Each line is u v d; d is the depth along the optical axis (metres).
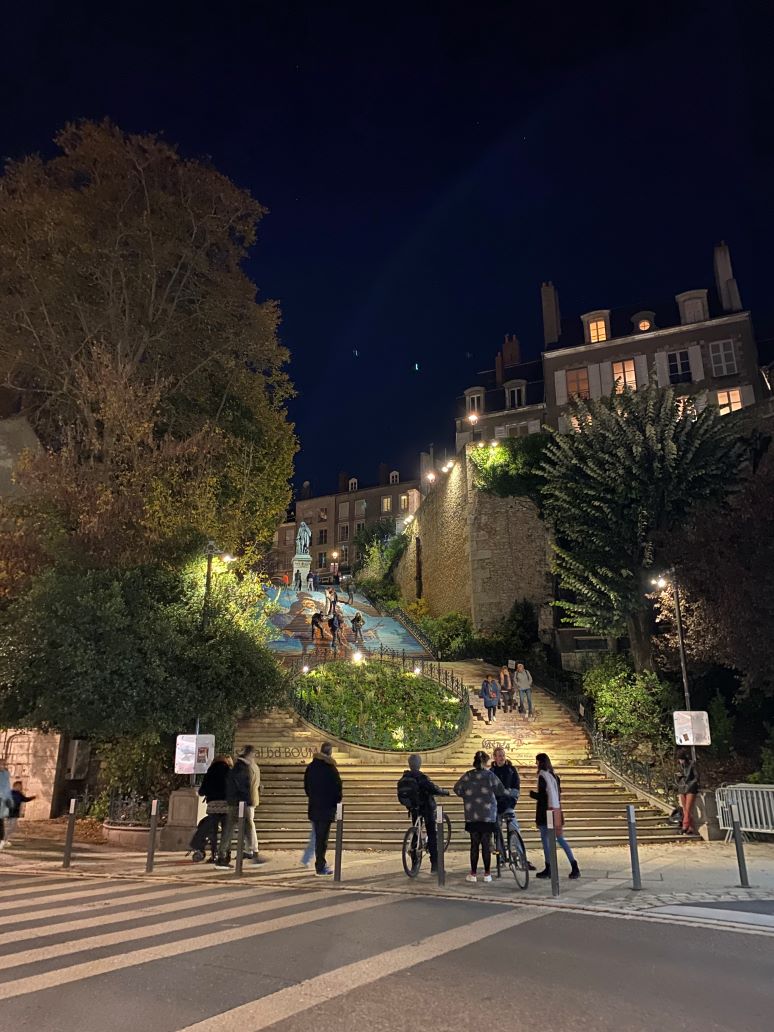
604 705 19.48
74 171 23.30
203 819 10.84
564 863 10.81
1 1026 3.84
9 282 22.78
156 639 13.76
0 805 11.97
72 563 14.45
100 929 6.16
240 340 25.27
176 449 18.38
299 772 15.50
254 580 18.34
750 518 15.86
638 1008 4.17
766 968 5.05
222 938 5.76
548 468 22.75
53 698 12.95
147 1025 3.85
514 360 47.50
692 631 17.55
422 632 32.69
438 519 37.94
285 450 28.28
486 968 4.93
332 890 8.38
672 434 20.27
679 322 36.28
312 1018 3.96
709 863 10.66
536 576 29.72
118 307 23.03
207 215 24.47
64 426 21.98
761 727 18.69
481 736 19.00
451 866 10.52
